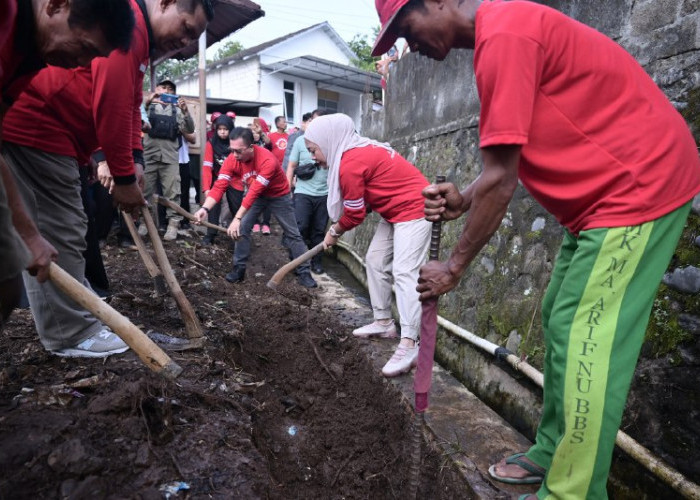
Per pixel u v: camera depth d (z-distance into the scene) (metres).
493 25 1.40
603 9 2.45
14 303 1.29
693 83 2.02
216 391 2.21
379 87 18.25
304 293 4.53
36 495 1.38
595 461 1.45
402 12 1.58
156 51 2.28
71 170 2.14
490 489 1.91
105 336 2.28
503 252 3.15
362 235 6.06
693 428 1.82
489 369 2.94
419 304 2.93
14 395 1.82
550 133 1.47
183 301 2.60
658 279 1.44
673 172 1.40
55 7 1.37
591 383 1.42
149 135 5.23
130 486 1.50
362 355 3.29
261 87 16.94
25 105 1.94
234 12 6.05
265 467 1.77
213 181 6.54
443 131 4.35
